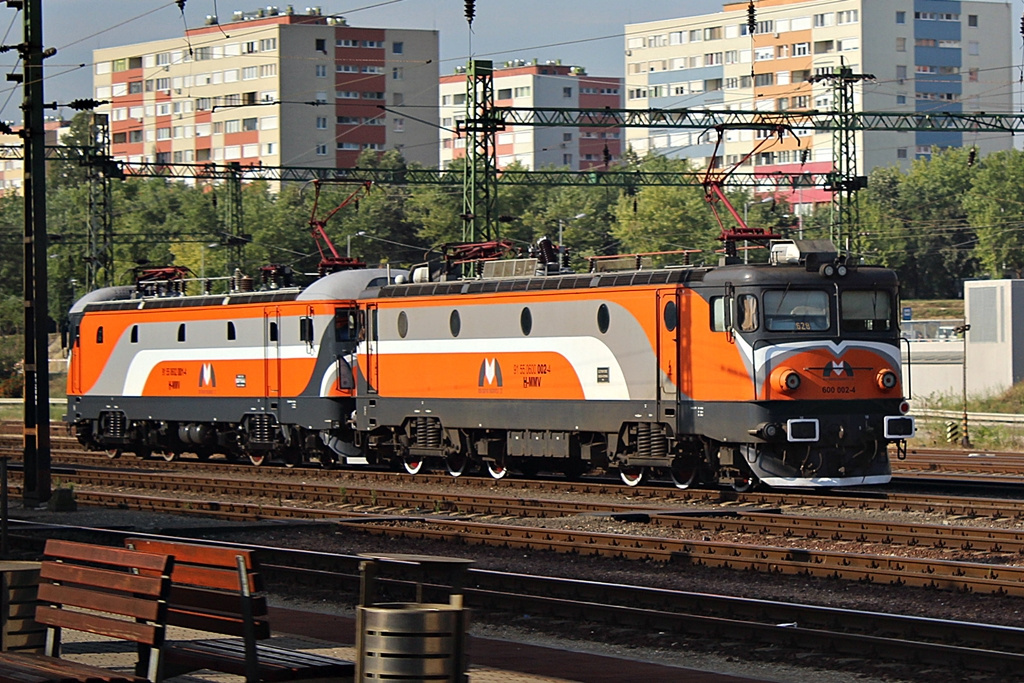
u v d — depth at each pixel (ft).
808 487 127.44
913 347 337.11
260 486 145.18
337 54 645.92
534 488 144.05
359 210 497.46
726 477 138.62
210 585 49.14
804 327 127.13
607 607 70.69
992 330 297.12
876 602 75.61
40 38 125.90
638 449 136.77
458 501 125.80
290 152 640.99
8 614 54.80
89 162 298.56
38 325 126.93
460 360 153.28
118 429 200.75
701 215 501.56
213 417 183.93
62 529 108.78
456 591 46.62
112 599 49.29
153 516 124.06
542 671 58.75
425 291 158.40
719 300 128.98
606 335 138.00
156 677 47.24
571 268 152.56
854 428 127.75
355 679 46.21
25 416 128.77
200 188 520.83
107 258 307.99
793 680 58.85
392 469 174.19
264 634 47.60
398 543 103.86
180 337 189.06
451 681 45.42
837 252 130.31
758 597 78.23
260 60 645.51
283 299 173.68
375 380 163.73
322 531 111.45
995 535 96.99
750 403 125.90
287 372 172.96
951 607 73.56
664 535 105.60
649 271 135.85
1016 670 58.03
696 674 58.08
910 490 138.92
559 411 142.92
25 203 126.21
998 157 568.41
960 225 582.76
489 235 231.91
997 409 268.21
